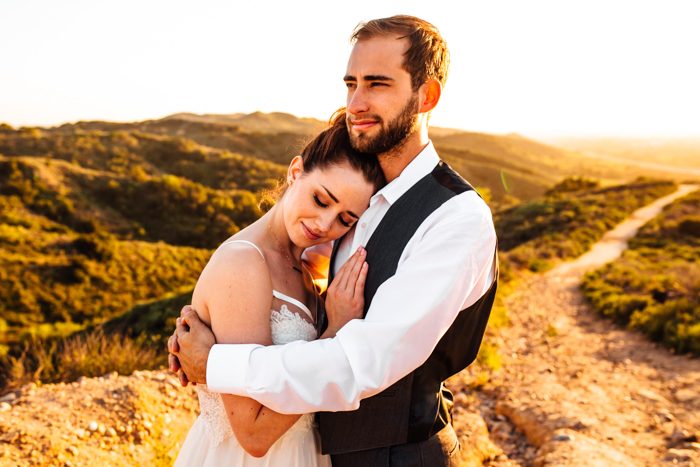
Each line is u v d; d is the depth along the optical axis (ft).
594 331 32.55
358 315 4.61
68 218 139.85
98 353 16.88
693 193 152.66
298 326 4.98
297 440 5.00
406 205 4.78
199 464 5.13
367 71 4.64
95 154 224.33
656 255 81.05
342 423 4.73
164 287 95.40
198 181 223.30
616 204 136.98
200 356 4.42
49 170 155.12
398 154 4.94
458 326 4.79
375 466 4.62
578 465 11.41
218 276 4.51
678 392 18.20
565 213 119.85
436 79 4.78
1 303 75.36
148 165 227.81
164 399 12.04
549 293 51.13
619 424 14.67
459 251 4.34
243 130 406.82
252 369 4.18
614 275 55.36
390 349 4.08
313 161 4.92
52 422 9.99
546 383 19.17
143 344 20.81
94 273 89.66
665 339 26.20
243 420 4.40
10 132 239.91
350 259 4.82
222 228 150.51
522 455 13.09
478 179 392.47
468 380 19.02
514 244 105.29
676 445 13.01
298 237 4.99
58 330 48.83
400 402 4.58
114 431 10.15
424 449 4.70
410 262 4.43
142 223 149.79
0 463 8.43
